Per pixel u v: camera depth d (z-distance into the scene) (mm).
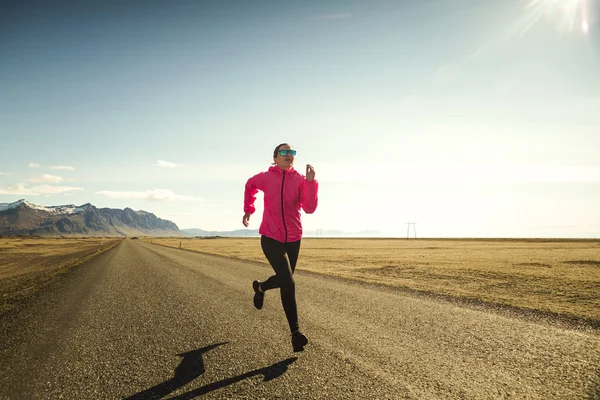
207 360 2811
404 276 11086
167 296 6566
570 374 2463
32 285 10680
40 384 2449
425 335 3531
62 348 3402
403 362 2697
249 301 5754
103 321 4602
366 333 3596
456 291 7457
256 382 2309
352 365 2627
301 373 2463
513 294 7449
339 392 2133
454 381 2320
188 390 2215
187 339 3510
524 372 2500
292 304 2762
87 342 3578
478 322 4180
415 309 5004
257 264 15562
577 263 17531
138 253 29062
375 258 22516
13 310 6055
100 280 10078
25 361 3037
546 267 15016
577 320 4434
